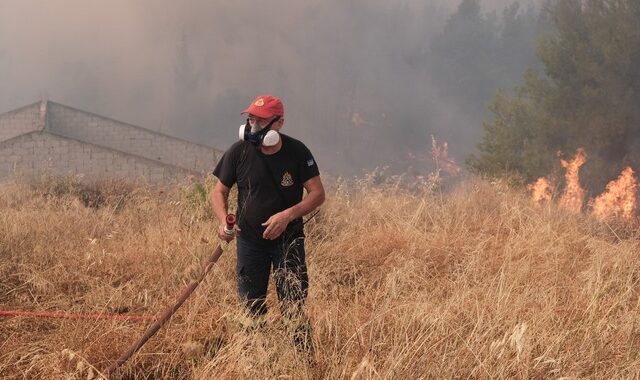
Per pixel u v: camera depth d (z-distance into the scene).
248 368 3.46
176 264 5.63
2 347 4.09
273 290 5.03
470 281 5.15
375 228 7.07
